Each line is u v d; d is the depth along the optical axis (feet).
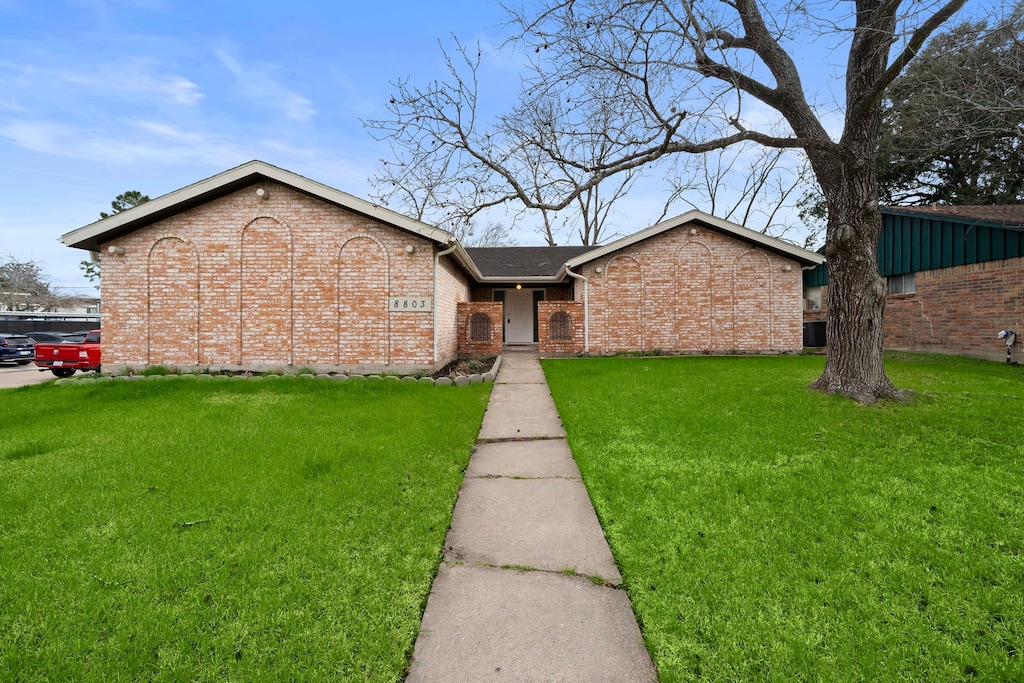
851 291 24.67
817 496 12.41
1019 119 40.19
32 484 13.96
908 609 7.81
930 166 66.74
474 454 17.43
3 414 23.93
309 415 22.97
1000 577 8.66
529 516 12.03
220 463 15.80
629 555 9.75
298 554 9.91
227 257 36.14
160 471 15.06
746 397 24.79
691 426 19.43
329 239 36.24
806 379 30.91
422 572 9.20
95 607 8.12
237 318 36.27
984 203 63.00
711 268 51.03
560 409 23.54
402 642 7.27
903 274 48.44
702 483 13.52
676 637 7.30
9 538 10.68
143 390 29.81
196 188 34.47
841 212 24.76
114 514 11.95
